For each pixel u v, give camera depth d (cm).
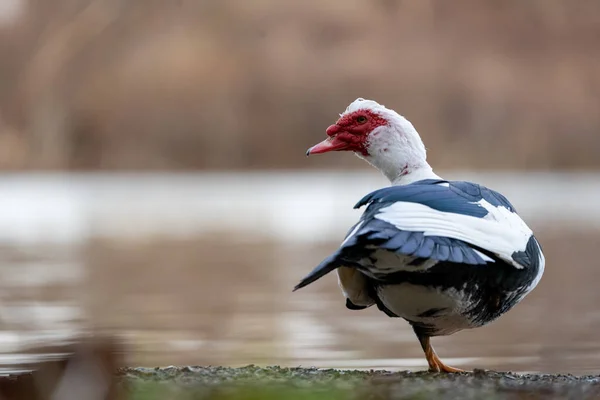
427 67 3103
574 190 2461
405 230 506
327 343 782
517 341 796
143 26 3231
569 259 1341
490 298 555
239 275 1223
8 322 855
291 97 3136
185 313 930
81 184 2880
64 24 3244
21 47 3244
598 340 790
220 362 702
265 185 2734
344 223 1859
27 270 1277
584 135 3077
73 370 357
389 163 636
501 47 3134
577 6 3123
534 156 3052
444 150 3062
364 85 3109
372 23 3128
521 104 3094
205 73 3175
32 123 3222
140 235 1727
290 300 1024
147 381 512
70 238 1694
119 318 885
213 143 3161
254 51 3167
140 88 3198
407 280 541
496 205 546
